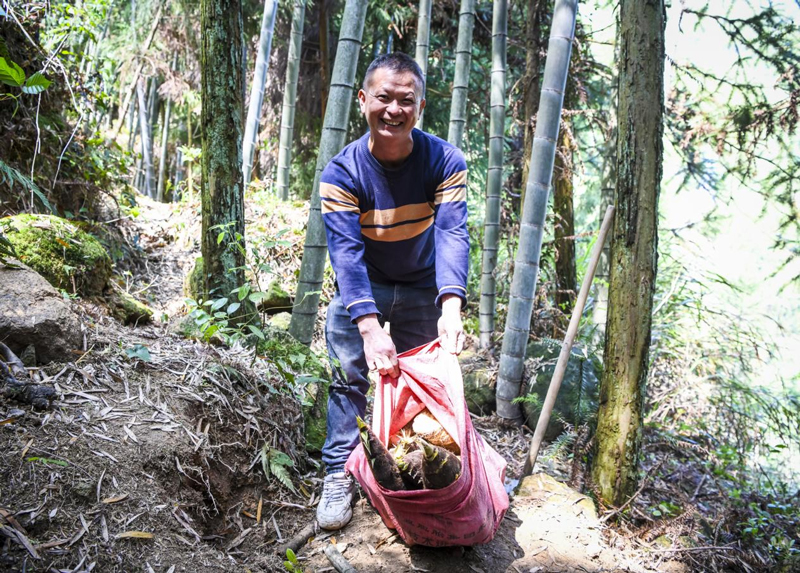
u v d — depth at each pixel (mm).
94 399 2441
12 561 1785
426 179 2443
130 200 5660
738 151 4852
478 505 2229
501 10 4680
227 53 3184
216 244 3359
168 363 2844
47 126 4152
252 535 2494
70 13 4391
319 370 3311
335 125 3354
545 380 3910
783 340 5945
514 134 6438
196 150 6676
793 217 4746
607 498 2990
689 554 2717
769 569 2852
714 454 4285
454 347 2361
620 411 2977
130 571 1956
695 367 4852
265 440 2816
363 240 2574
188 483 2408
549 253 5473
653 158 2902
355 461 2463
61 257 3268
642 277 2936
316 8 7867
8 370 2316
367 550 2439
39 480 2021
